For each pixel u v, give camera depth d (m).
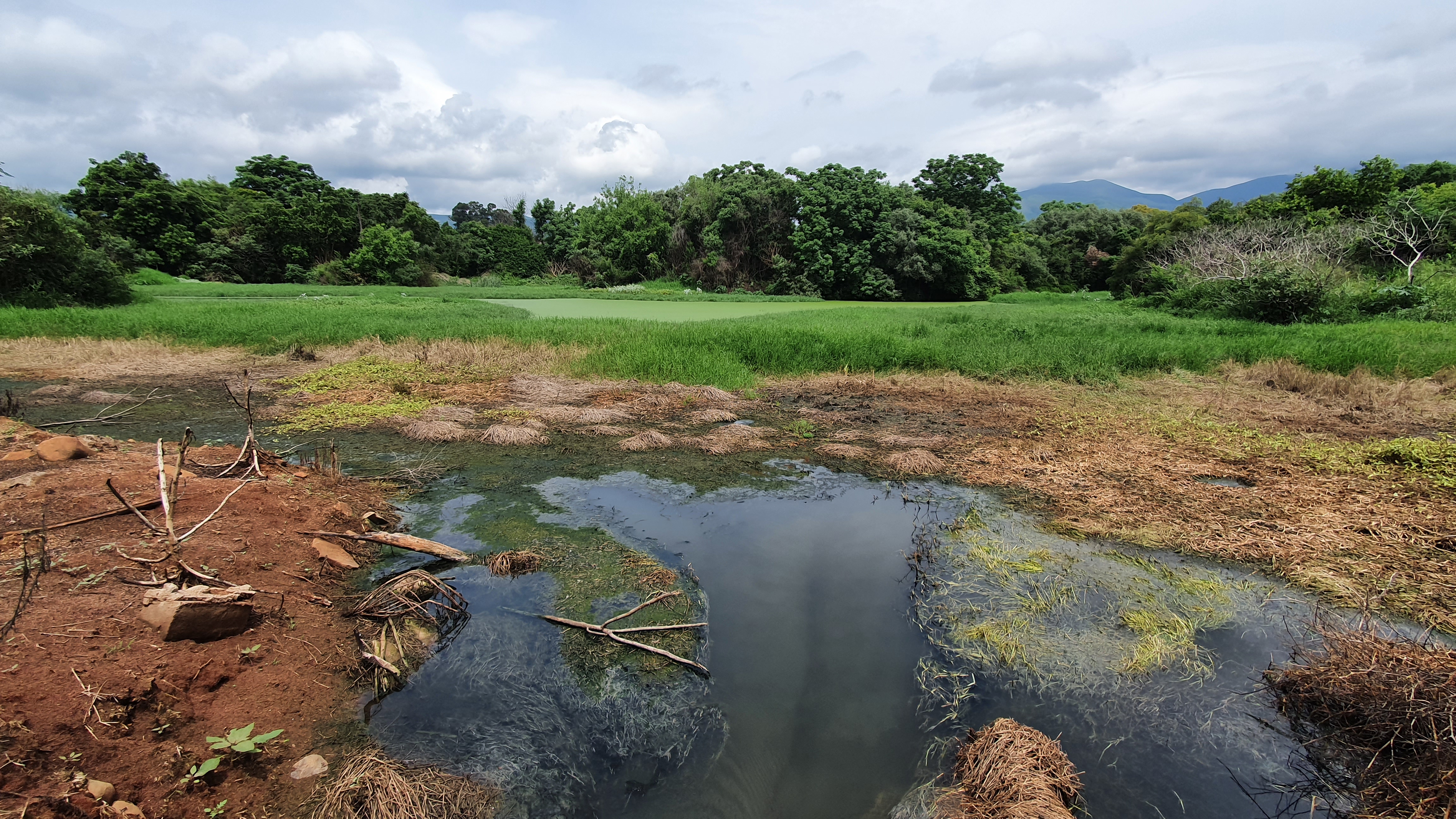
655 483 5.69
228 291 30.30
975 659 3.37
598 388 9.41
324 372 10.01
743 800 2.56
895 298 39.62
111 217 39.59
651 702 3.04
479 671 3.16
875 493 5.57
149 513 4.04
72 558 3.41
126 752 2.37
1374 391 9.10
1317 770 2.69
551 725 2.86
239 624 3.10
